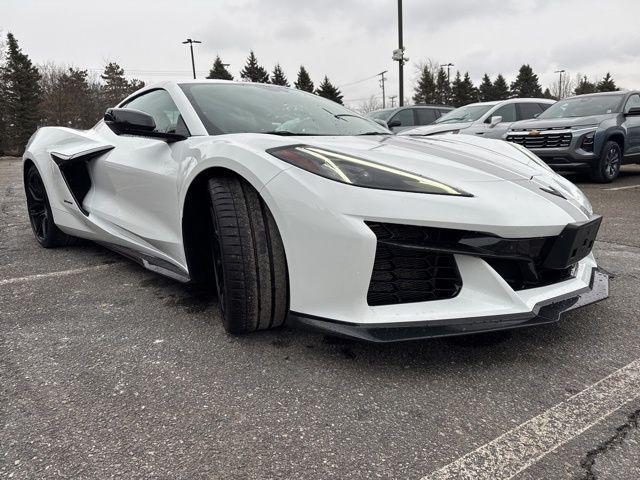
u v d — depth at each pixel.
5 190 8.30
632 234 4.02
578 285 2.02
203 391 1.67
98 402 1.60
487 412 1.53
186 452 1.36
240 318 1.92
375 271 1.74
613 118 7.39
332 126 2.68
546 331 2.11
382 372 1.78
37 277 3.02
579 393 1.63
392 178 1.77
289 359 1.88
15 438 1.42
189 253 2.27
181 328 2.19
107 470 1.29
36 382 1.73
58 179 3.32
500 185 1.89
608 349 1.94
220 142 2.09
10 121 37.22
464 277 1.77
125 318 2.32
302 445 1.39
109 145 3.08
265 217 1.89
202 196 2.24
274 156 1.88
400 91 17.05
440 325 1.68
